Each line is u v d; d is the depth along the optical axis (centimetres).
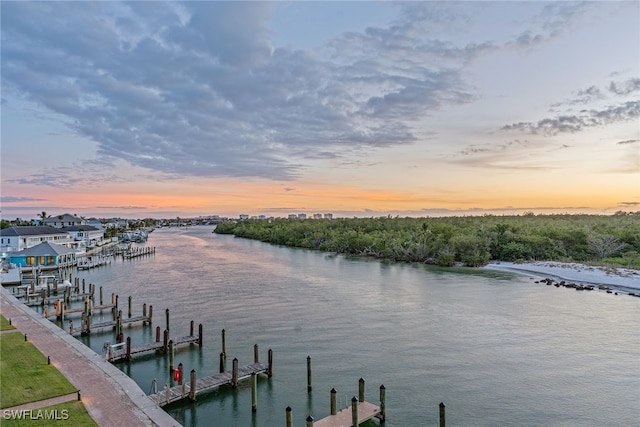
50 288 6500
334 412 2567
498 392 3064
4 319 4278
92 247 13712
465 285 7225
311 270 9131
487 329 4581
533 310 5422
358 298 6169
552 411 2794
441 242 10606
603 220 17425
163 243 18138
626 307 5584
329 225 17650
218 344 4103
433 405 2870
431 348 3978
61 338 3588
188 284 7381
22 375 2711
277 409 2819
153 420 2173
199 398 2931
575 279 7619
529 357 3744
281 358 3719
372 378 3309
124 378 2720
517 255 10269
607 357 3738
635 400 2939
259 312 5344
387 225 16362
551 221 17350
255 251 13888
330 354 3825
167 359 3700
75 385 2581
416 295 6375
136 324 4831
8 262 8569
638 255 9712
